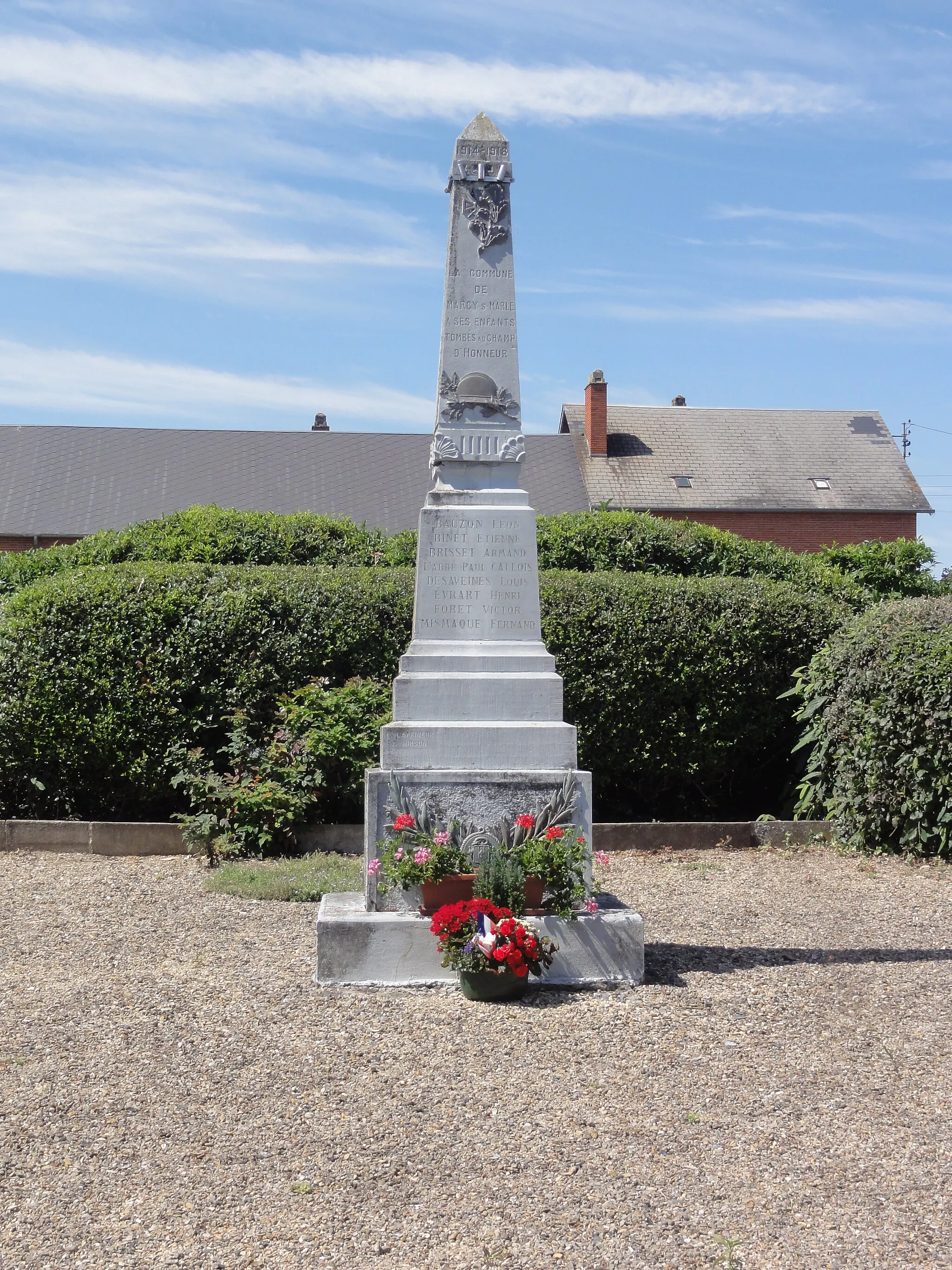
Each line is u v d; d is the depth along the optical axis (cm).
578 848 684
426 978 674
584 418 4450
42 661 1123
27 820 1091
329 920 674
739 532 4128
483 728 717
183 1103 514
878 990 666
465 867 684
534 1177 450
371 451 4156
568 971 677
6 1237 407
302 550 1548
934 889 930
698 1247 402
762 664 1184
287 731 1085
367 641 1153
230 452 4066
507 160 758
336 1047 579
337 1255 398
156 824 1071
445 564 743
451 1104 514
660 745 1179
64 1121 496
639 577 1230
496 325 756
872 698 1070
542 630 1159
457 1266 392
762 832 1112
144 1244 404
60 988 670
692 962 724
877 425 4512
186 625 1137
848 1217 421
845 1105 514
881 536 4169
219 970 705
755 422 4503
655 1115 504
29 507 3725
